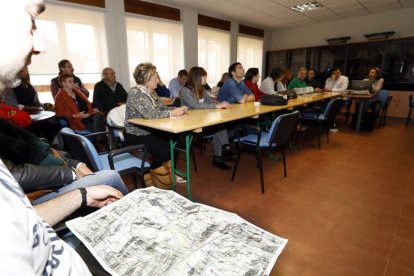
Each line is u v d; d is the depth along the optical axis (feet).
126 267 1.83
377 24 19.38
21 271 0.94
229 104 9.29
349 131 15.29
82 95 10.68
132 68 15.12
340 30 21.22
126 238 2.10
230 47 21.27
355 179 8.14
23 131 3.74
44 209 2.54
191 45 17.97
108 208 2.46
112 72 11.76
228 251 1.91
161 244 2.02
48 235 1.37
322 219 5.90
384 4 17.02
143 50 15.46
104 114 10.82
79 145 4.50
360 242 5.07
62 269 1.44
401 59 18.30
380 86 15.90
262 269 1.76
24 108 8.05
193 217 2.34
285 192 7.25
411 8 17.79
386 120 18.97
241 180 8.07
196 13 17.70
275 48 25.67
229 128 9.20
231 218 2.33
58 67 11.80
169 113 6.79
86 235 2.14
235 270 1.74
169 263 1.83
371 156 10.44
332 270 4.33
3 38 1.07
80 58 12.98
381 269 4.35
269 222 5.79
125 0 13.93
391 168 9.07
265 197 6.96
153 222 2.27
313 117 11.88
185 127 5.52
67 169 3.47
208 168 9.09
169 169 6.99
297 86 15.42
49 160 3.74
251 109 8.34
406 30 18.28
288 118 6.92
